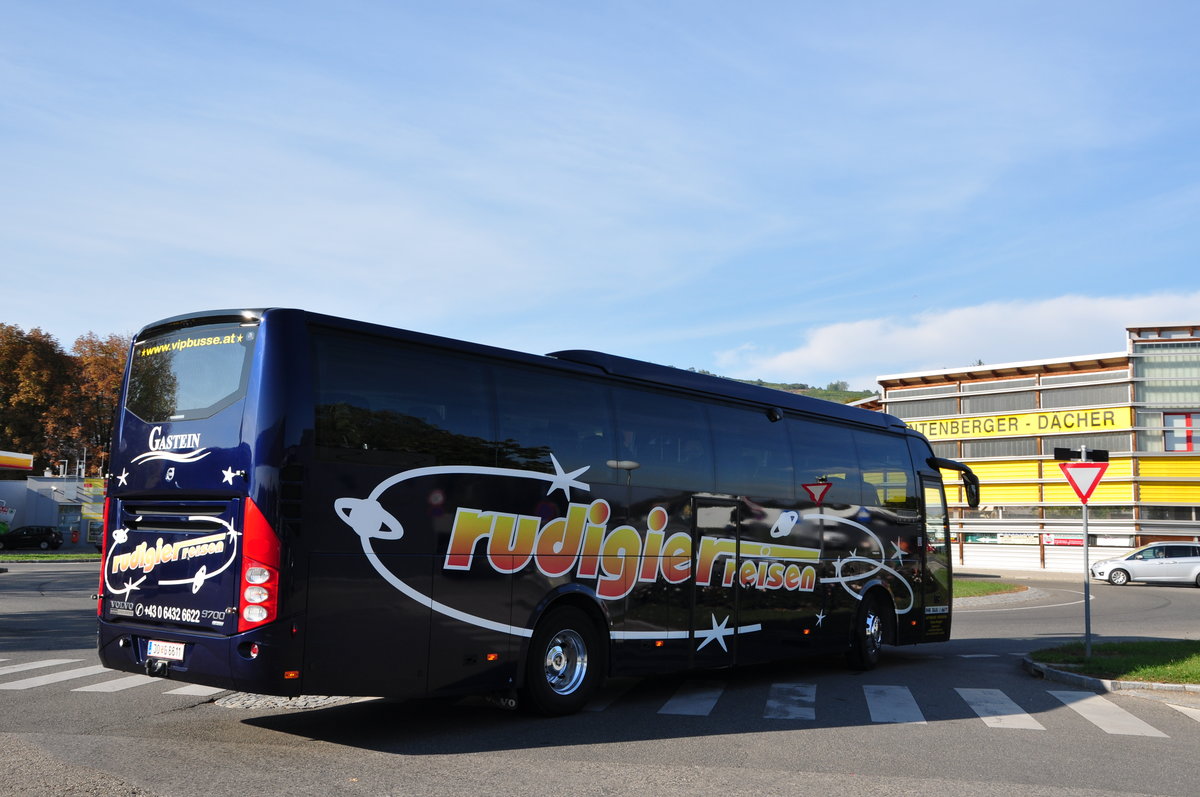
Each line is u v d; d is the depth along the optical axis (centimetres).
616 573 1055
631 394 1108
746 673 1402
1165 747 872
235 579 773
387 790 674
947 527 1686
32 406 7231
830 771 759
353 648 802
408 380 874
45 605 2281
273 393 784
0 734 839
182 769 724
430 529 870
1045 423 4566
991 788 711
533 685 960
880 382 5069
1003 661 1555
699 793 682
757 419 1294
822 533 1378
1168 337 4359
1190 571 3762
